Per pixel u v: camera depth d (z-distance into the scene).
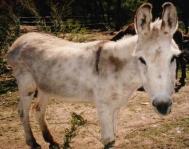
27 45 4.09
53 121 5.00
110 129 3.57
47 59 3.86
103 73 3.51
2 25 7.99
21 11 13.44
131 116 5.07
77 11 17.22
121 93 3.50
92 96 3.67
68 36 8.62
